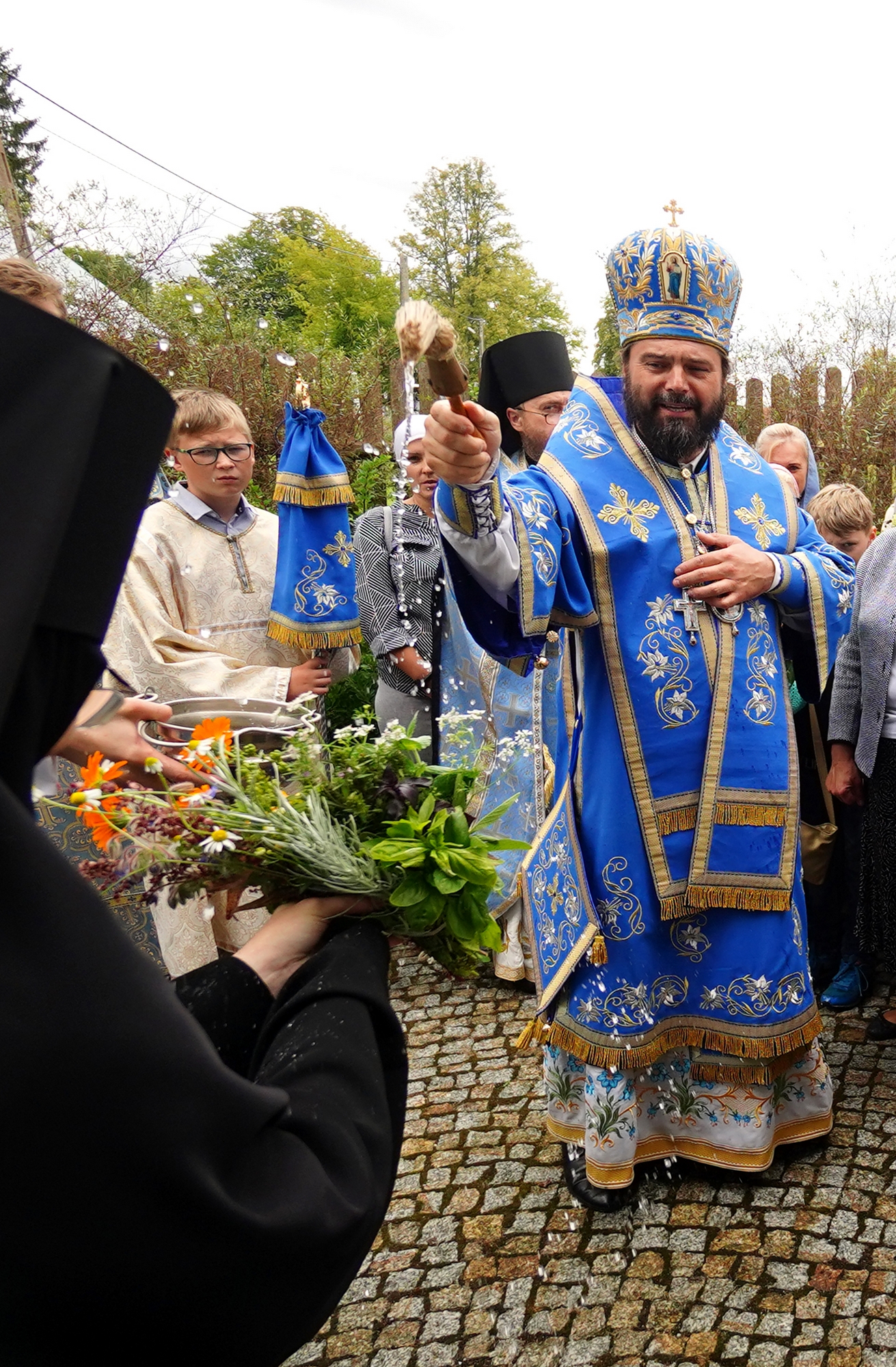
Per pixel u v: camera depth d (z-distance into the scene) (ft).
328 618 9.15
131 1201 2.07
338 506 9.27
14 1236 2.03
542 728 11.09
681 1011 7.88
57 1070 1.97
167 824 3.88
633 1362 6.58
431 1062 10.44
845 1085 9.42
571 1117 8.27
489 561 6.36
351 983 3.33
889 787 9.61
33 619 1.98
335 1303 2.69
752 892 7.62
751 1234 7.57
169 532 9.21
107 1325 2.19
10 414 2.09
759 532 7.90
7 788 2.03
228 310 26.68
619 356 7.79
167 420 2.42
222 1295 2.27
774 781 7.70
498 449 6.05
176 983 3.59
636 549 7.45
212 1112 2.19
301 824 3.89
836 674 10.16
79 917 2.04
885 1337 6.56
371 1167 2.77
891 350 25.26
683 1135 8.20
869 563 9.96
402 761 4.43
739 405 24.98
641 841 7.62
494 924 4.14
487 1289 7.30
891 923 9.73
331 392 21.79
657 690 7.53
